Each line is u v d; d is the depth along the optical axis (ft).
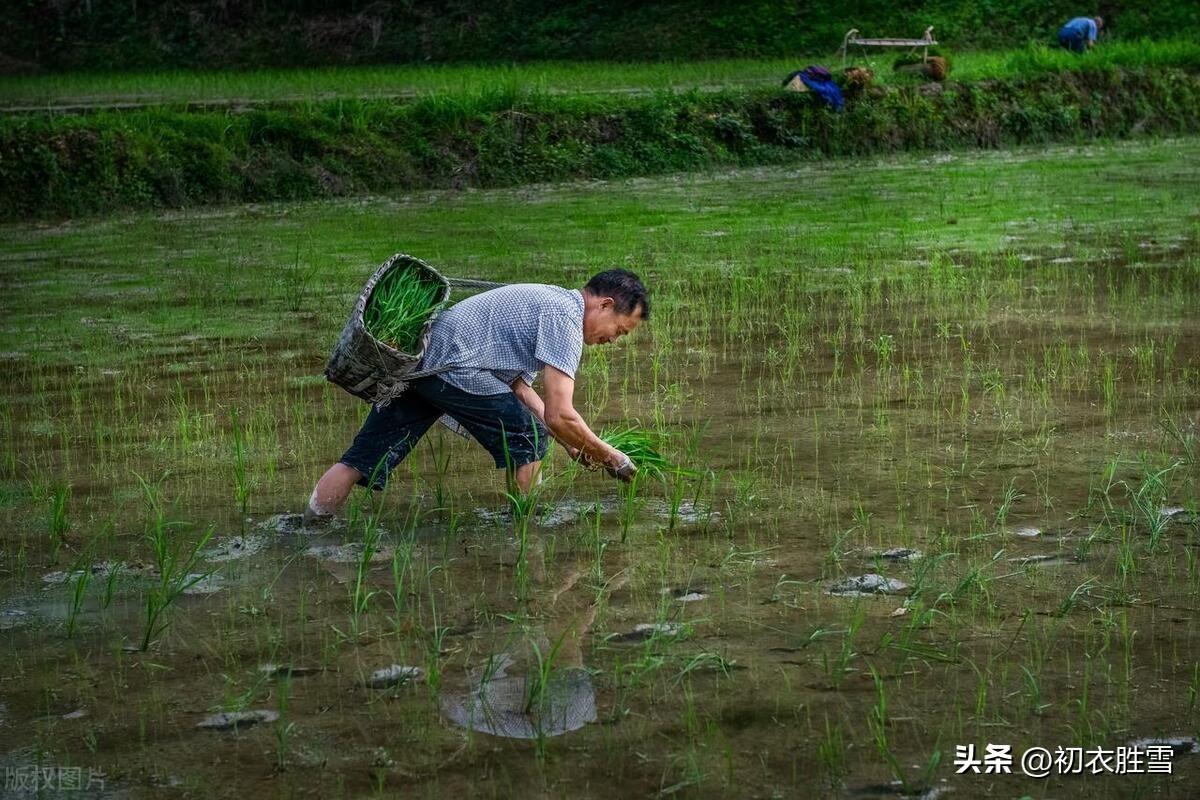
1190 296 34.88
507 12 127.85
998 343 30.25
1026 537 18.30
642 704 13.70
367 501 20.26
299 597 16.67
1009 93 81.30
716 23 118.73
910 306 34.58
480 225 51.03
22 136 58.54
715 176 67.67
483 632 15.56
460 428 19.90
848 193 58.70
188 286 39.22
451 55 124.67
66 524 19.11
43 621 16.05
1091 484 20.47
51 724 13.48
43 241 49.85
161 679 14.47
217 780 12.36
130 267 42.98
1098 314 32.99
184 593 16.84
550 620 15.87
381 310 18.58
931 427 23.77
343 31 129.18
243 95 75.92
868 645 15.01
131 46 131.13
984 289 36.09
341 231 50.16
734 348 30.50
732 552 17.95
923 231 47.29
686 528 18.95
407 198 61.52
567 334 18.13
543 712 13.56
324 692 14.08
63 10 134.21
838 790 12.07
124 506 20.27
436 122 67.05
